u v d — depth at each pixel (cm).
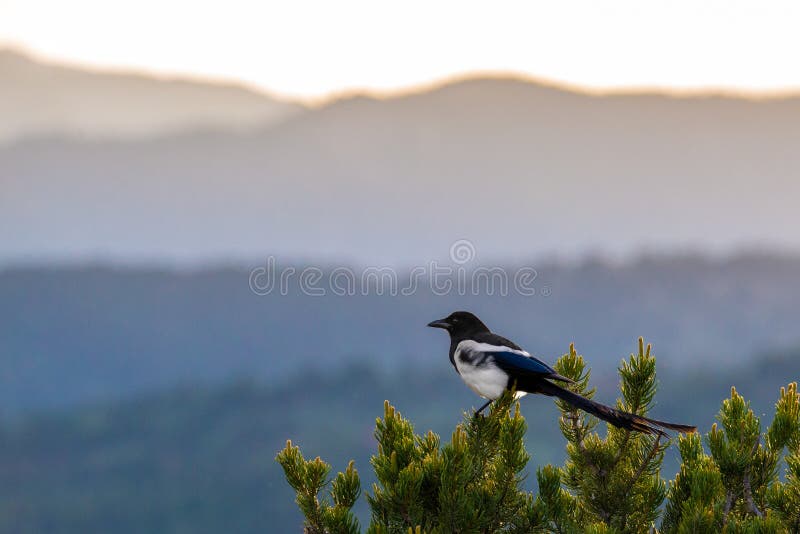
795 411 776
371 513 743
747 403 797
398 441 759
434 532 709
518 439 759
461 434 739
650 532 794
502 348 916
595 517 805
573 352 905
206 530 16088
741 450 775
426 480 733
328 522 730
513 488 759
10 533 17038
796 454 775
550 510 770
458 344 957
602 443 823
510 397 797
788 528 758
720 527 717
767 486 774
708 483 737
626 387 824
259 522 16438
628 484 797
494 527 753
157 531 17088
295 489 763
